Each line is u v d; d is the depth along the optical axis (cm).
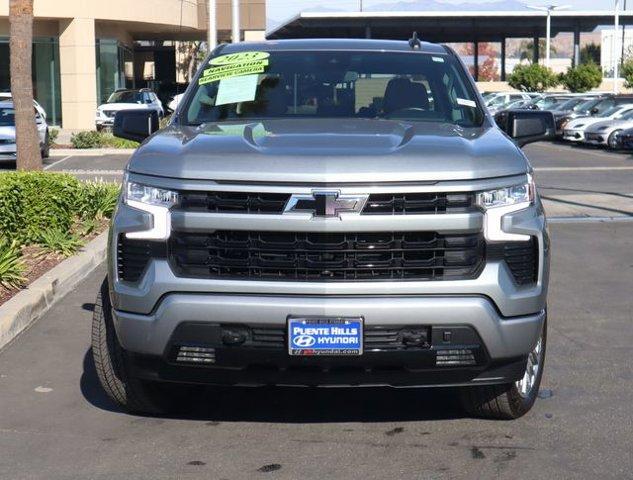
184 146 532
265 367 509
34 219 1114
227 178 497
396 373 509
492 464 520
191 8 4550
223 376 515
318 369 506
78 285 991
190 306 498
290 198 493
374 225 492
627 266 1110
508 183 512
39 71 4038
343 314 491
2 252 906
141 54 5744
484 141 548
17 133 1543
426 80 660
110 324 563
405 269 498
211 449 544
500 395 562
